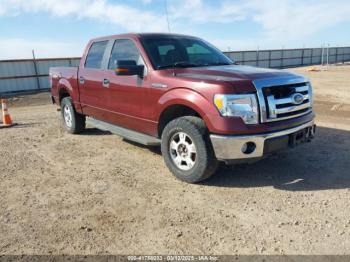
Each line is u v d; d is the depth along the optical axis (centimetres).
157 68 501
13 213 393
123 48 569
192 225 356
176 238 332
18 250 319
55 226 361
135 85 523
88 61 666
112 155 603
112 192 444
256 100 412
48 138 744
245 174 489
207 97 419
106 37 623
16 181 492
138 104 525
